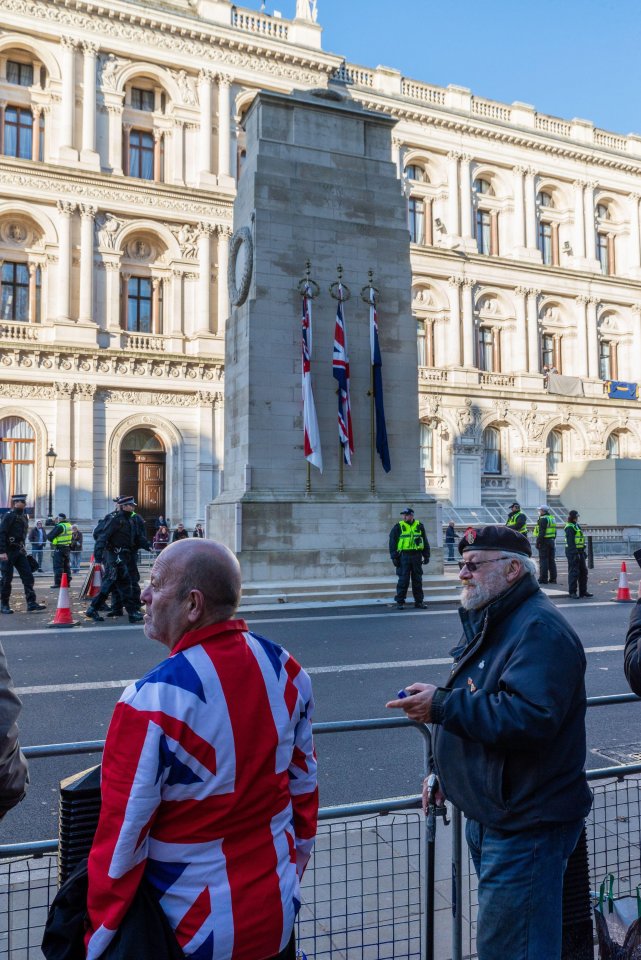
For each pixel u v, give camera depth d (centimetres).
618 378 5053
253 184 1809
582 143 4856
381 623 1400
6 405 3350
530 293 4678
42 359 3406
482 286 4584
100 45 3631
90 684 919
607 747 696
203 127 3838
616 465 4262
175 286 3753
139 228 3684
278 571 1716
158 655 1102
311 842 254
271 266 1792
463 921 378
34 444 3416
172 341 3728
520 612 294
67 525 2112
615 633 1306
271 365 1775
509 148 4700
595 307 4909
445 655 1100
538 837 270
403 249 1939
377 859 354
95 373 3497
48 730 734
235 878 218
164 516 3675
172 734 212
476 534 311
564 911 337
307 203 1845
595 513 4366
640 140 5188
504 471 4594
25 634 1284
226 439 1944
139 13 3659
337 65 4103
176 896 213
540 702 263
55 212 3531
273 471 1759
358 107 1936
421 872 363
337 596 1670
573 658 278
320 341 1830
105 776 215
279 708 238
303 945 354
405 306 1933
